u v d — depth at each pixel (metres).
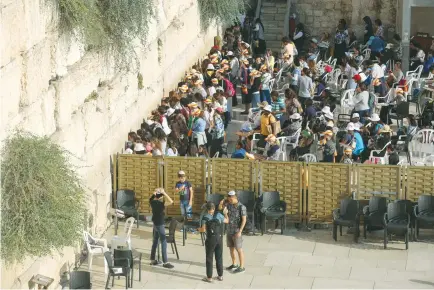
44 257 29.53
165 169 35.78
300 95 46.19
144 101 40.56
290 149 42.00
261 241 34.56
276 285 31.42
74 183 29.30
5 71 26.94
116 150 36.72
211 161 35.59
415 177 34.88
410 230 34.47
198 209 35.88
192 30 48.94
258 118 42.38
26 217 26.98
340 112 45.69
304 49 58.34
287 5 58.03
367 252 33.69
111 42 35.53
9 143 27.31
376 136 40.41
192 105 40.88
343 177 35.16
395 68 49.25
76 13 31.16
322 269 32.50
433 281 31.62
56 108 30.97
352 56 50.72
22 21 28.00
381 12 57.91
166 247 32.59
